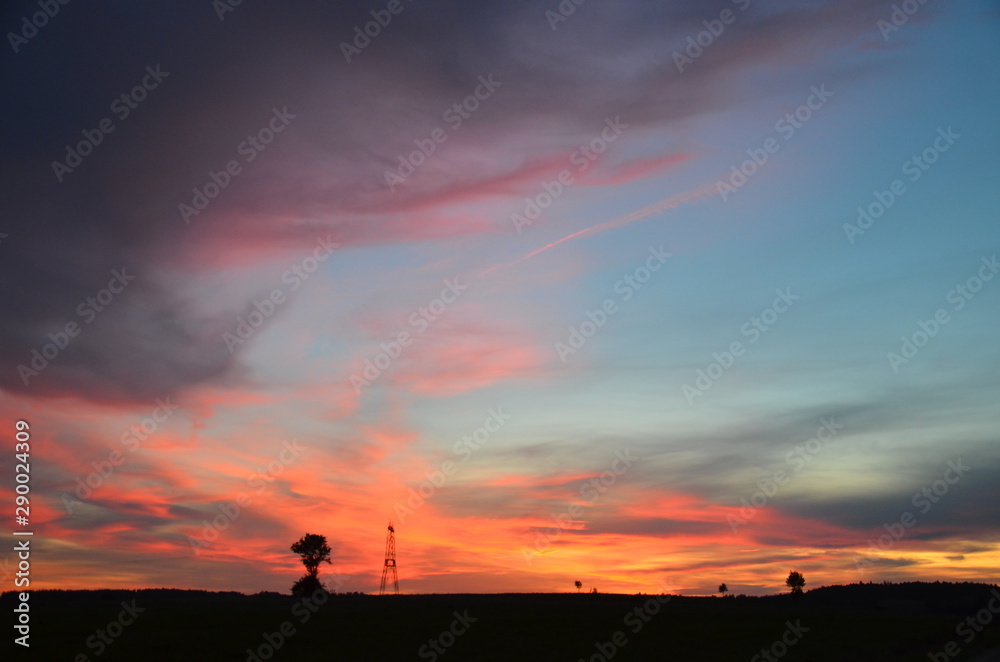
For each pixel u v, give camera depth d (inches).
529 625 2647.6
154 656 1791.3
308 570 4340.6
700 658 1963.6
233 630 2292.1
